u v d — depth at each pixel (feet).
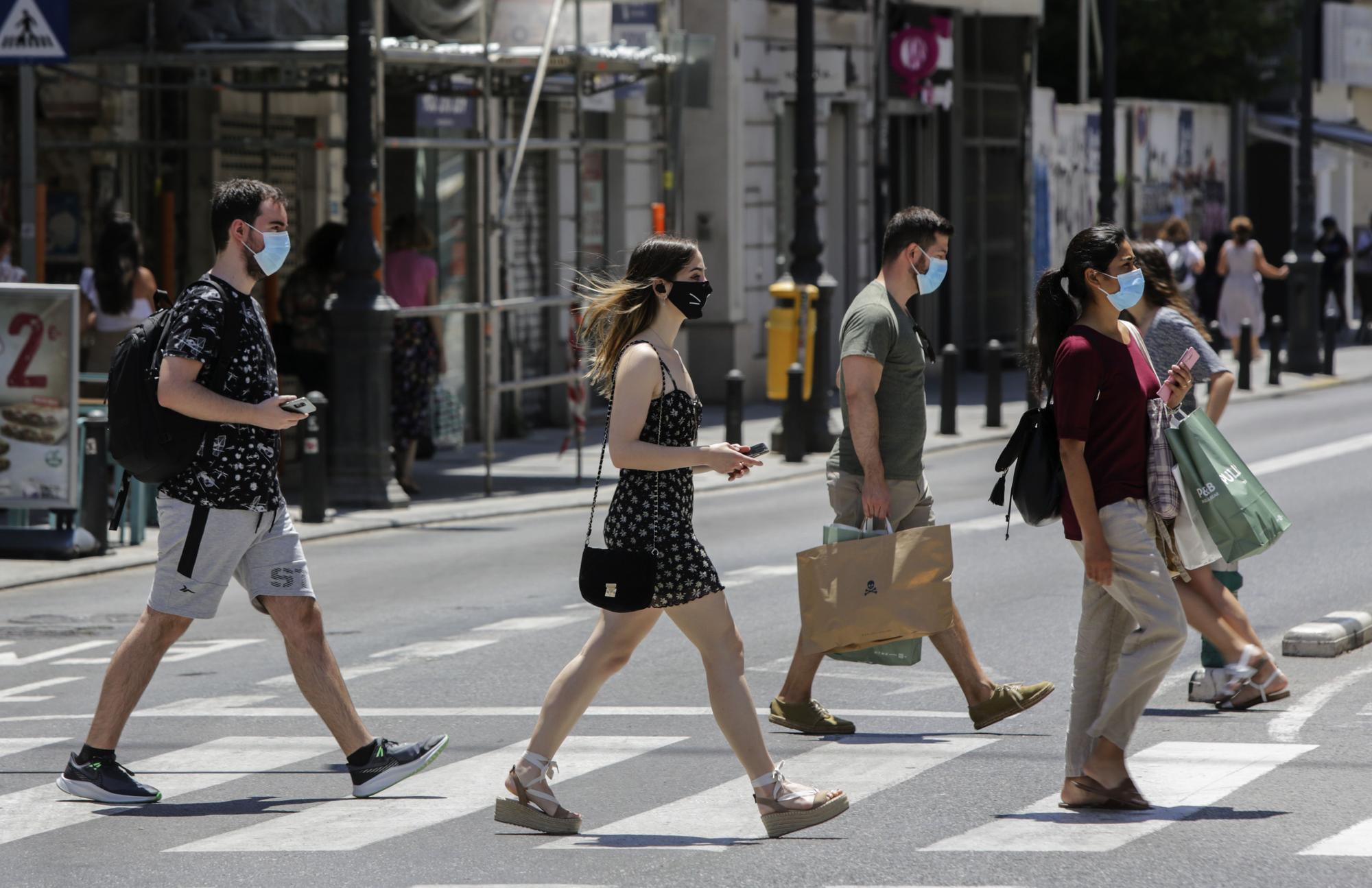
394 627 108.58
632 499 65.05
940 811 67.92
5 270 161.07
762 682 92.38
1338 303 395.55
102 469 133.80
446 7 168.66
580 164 179.73
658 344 65.57
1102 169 269.23
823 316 196.85
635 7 187.83
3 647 104.99
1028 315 330.34
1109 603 67.46
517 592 120.47
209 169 191.31
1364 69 447.42
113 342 151.02
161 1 164.66
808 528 149.18
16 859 63.52
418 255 169.37
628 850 63.72
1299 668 93.35
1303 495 159.33
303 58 161.17
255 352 70.54
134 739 81.76
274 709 87.66
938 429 219.20
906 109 301.22
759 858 62.34
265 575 70.95
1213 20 377.50
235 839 65.57
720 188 254.06
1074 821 66.03
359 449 159.02
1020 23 327.67
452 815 68.85
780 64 267.39
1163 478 66.64
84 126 184.75
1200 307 367.66
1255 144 418.31
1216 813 66.69
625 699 88.28
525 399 227.20
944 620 79.15
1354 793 69.21
